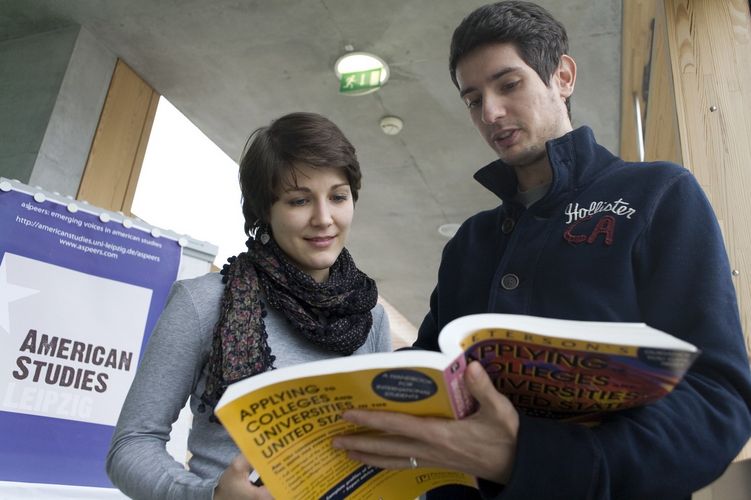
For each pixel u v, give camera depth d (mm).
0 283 1569
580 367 595
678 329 750
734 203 1518
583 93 3852
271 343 1148
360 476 729
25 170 3326
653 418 662
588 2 3223
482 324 586
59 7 3594
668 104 1893
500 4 1086
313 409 645
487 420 627
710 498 1112
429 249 6055
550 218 968
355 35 3607
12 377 1534
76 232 1719
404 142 4559
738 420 668
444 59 3719
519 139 1046
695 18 1728
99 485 1580
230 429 619
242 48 3775
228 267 1205
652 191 875
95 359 1655
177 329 1105
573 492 618
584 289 856
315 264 1190
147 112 4102
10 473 1480
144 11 3549
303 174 1143
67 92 3535
